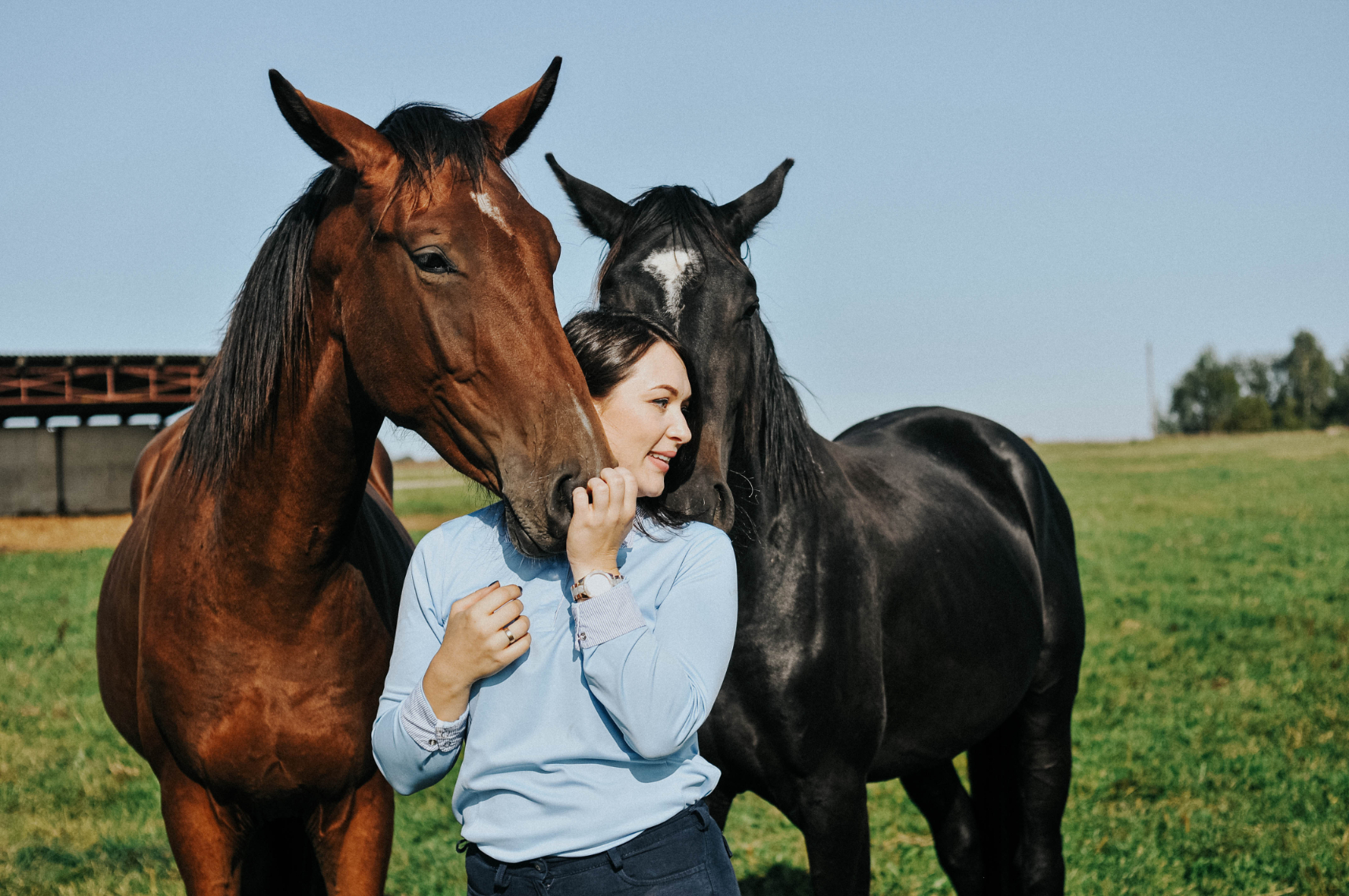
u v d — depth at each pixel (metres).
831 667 2.34
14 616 8.18
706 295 2.30
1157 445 34.09
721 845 1.41
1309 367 62.66
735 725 2.35
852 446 3.18
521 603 1.37
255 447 1.84
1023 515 3.30
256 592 1.89
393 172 1.66
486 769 1.38
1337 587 9.36
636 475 1.49
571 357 1.52
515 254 1.56
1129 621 8.05
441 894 3.50
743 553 2.32
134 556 2.28
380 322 1.64
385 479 3.35
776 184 2.74
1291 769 4.62
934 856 3.86
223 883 2.09
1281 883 3.47
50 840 3.86
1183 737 5.16
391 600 2.24
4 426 17.55
